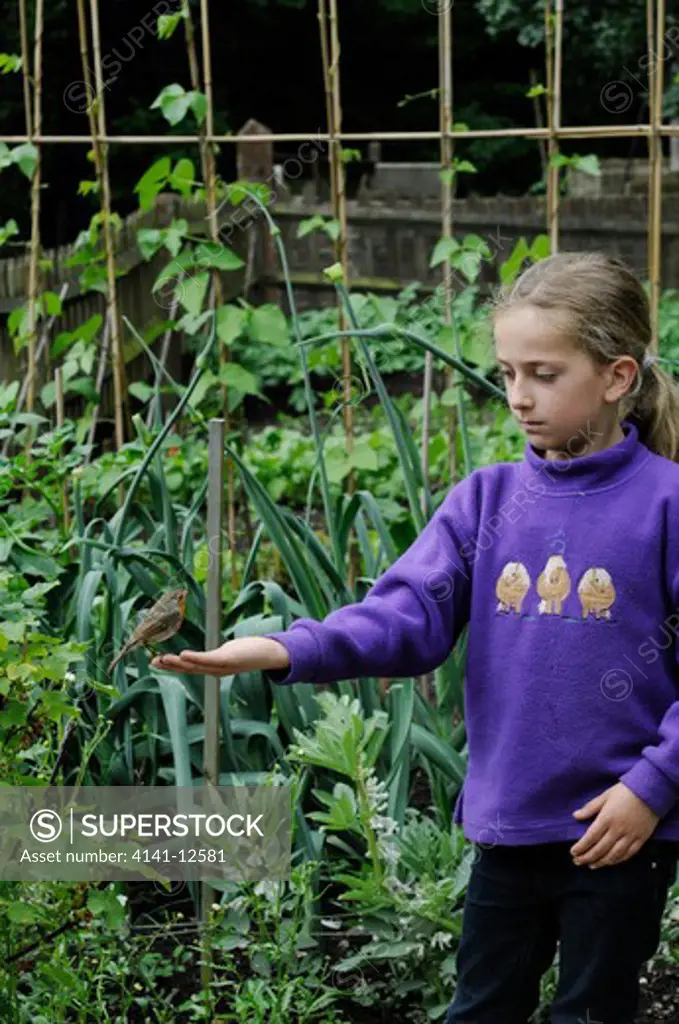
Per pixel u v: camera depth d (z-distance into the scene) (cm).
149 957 283
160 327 436
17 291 680
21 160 442
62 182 1622
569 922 216
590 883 213
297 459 728
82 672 294
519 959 223
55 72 1586
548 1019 275
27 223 1628
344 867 313
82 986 256
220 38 1727
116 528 345
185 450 527
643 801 205
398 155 1823
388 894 283
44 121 1593
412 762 369
